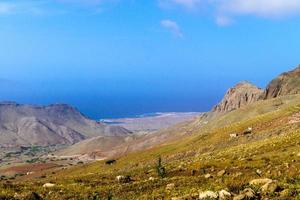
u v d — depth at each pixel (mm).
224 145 107250
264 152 56750
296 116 105188
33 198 36219
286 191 23969
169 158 117500
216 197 24859
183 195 28406
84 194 38406
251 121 125375
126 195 35688
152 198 31031
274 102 192375
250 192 24172
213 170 47656
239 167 44844
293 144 56656
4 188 43031
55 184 46562
